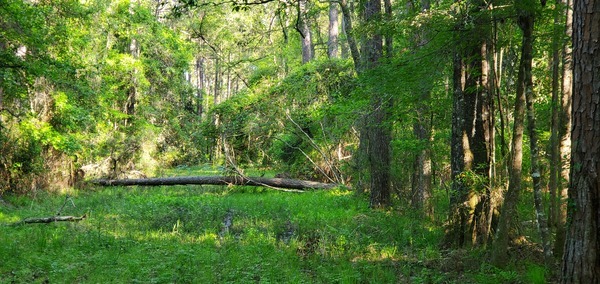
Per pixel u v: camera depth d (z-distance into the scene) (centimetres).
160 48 2895
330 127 1867
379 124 1234
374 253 832
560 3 675
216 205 1434
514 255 719
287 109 2014
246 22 2694
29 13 1308
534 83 1072
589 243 440
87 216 1235
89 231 998
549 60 1041
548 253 648
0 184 1504
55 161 1794
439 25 714
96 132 2108
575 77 456
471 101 806
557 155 769
